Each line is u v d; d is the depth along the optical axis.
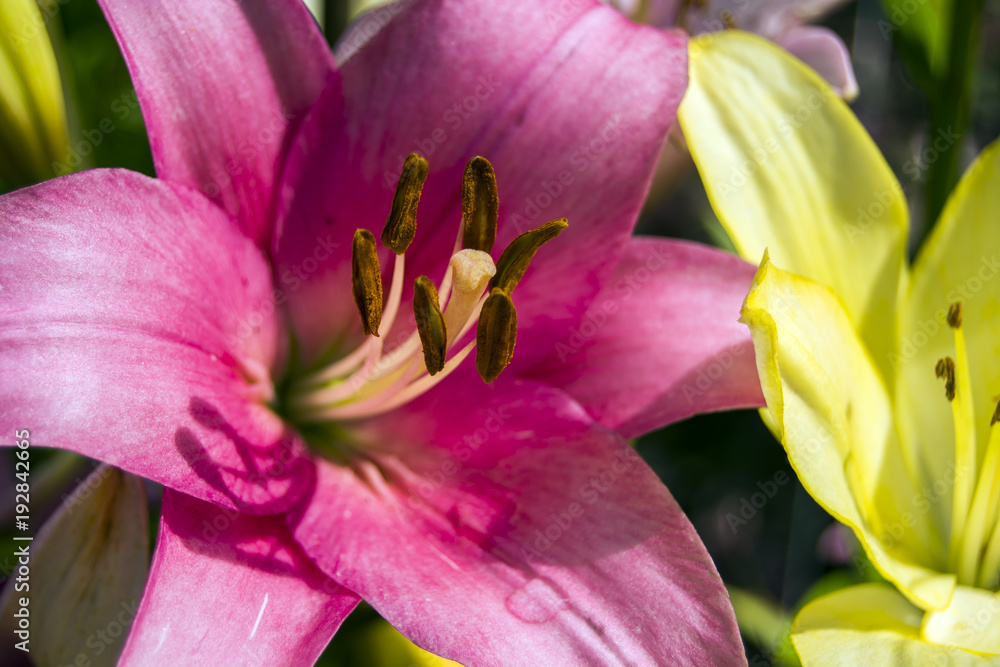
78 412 0.37
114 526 0.39
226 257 0.40
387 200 0.41
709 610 0.38
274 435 0.41
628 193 0.41
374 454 0.42
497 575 0.39
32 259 0.37
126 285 0.38
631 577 0.39
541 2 0.41
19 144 0.42
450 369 0.41
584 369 0.42
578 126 0.41
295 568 0.39
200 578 0.37
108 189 0.38
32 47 0.41
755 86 0.42
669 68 0.41
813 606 0.40
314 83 0.40
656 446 0.58
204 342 0.39
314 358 0.42
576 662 0.38
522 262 0.40
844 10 0.60
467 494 0.41
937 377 0.42
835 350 0.40
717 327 0.42
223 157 0.40
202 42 0.39
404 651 0.42
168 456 0.37
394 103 0.41
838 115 0.42
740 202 0.42
